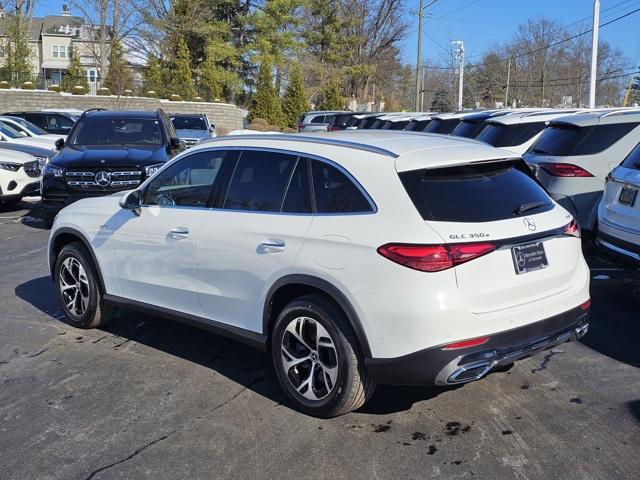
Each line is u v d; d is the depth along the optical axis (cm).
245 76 4853
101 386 481
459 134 1245
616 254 639
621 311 640
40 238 1035
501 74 7231
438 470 362
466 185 410
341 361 401
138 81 4672
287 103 4800
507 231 393
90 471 368
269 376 496
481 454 378
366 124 2156
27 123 1902
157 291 525
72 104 3484
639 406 435
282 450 386
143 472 366
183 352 549
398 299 372
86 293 594
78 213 593
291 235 424
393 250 375
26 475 364
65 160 1048
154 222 521
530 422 415
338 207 412
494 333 382
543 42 6431
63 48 7212
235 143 488
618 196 644
